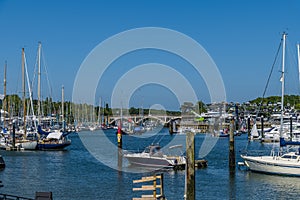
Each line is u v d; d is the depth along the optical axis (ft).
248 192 151.02
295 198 142.51
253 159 188.44
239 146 361.92
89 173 191.01
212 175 185.37
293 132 383.86
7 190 153.89
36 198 86.33
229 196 145.28
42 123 369.30
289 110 466.29
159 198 108.99
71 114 470.39
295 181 170.19
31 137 316.81
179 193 148.15
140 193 148.56
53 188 157.79
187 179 107.14
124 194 147.13
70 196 144.36
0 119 375.66
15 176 184.65
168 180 172.45
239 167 202.28
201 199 140.97
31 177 181.88
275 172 181.68
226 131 422.41
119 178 177.17
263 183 166.61
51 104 463.01
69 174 189.06
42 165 219.82
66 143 301.22
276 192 151.12
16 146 293.23
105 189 155.63
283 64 242.78
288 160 181.27
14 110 426.51
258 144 384.06
